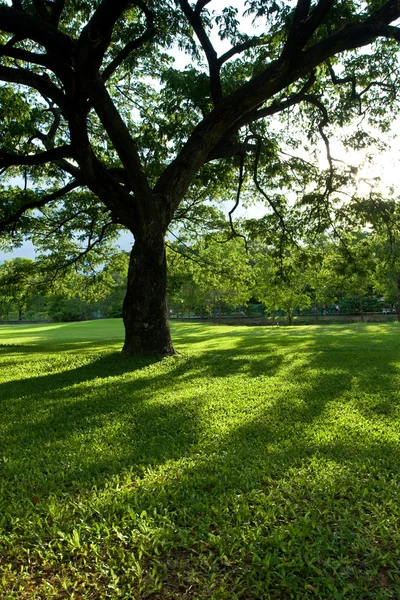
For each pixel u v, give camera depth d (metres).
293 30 8.70
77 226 19.02
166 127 13.23
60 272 22.05
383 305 56.25
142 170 10.34
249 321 55.88
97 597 2.31
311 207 15.12
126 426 5.28
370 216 14.15
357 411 5.88
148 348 11.76
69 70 9.36
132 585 2.39
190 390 7.43
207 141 11.07
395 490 3.39
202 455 4.23
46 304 72.38
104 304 67.00
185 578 2.42
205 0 10.34
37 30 8.28
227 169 15.62
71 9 11.70
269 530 2.87
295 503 3.21
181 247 22.17
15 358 13.73
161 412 5.94
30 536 2.83
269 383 8.00
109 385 8.02
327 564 2.50
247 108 10.41
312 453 4.24
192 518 3.01
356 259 15.84
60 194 13.59
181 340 22.41
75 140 10.18
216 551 2.68
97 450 4.41
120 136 9.68
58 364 11.27
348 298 55.16
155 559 2.58
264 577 2.44
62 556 2.63
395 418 5.53
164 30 10.48
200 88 11.95
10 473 3.88
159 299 11.76
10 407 6.50
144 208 10.83
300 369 9.66
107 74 10.85
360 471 3.78
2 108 10.03
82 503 3.25
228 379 8.50
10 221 14.37
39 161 11.08
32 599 2.29
